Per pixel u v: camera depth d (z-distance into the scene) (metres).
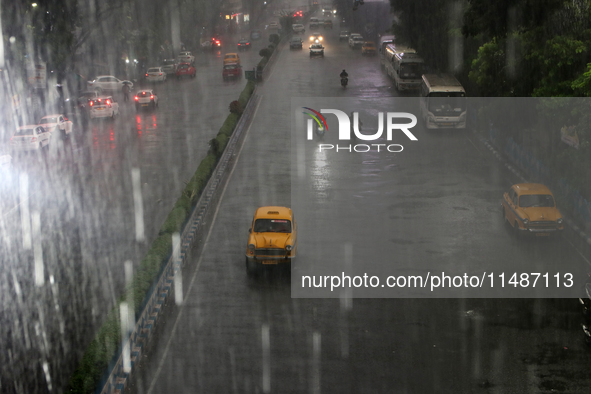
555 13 23.47
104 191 27.42
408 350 14.84
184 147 35.31
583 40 23.50
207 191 26.62
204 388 13.28
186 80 63.03
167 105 49.22
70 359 14.27
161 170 30.72
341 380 13.59
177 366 14.16
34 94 44.84
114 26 63.38
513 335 15.47
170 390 13.21
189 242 21.12
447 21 45.16
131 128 41.00
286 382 13.52
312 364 14.23
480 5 25.08
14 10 41.56
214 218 24.36
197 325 16.08
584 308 15.92
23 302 17.09
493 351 14.73
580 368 13.91
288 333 15.68
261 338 15.44
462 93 38.22
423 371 13.93
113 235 22.23
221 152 32.28
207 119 43.09
